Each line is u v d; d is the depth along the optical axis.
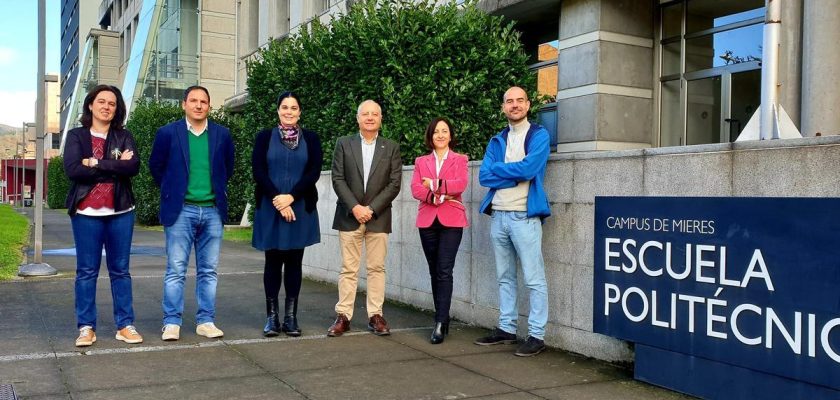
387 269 8.20
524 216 5.45
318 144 6.08
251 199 14.73
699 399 4.30
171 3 36.78
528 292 5.98
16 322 6.37
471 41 9.56
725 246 4.13
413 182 6.09
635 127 11.55
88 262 5.50
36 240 9.70
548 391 4.48
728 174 4.29
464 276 6.84
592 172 5.32
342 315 6.18
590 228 5.36
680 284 4.42
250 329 6.31
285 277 6.14
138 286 8.76
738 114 10.37
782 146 3.99
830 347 3.58
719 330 4.17
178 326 5.81
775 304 3.85
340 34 10.26
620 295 4.86
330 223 9.48
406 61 9.28
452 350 5.60
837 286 3.55
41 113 10.02
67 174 5.40
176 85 36.34
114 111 5.59
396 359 5.27
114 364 4.97
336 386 4.51
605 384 4.65
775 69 4.67
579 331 5.47
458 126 9.17
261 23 23.34
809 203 3.68
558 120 12.12
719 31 10.69
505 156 5.57
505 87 9.67
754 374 3.97
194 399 4.19
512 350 5.62
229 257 12.82
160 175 5.75
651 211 4.62
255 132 13.60
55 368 4.82
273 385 4.51
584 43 11.49
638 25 11.58
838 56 7.99
